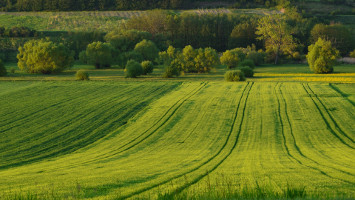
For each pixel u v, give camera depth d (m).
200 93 67.31
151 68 98.50
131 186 17.38
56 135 43.56
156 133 43.78
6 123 48.72
